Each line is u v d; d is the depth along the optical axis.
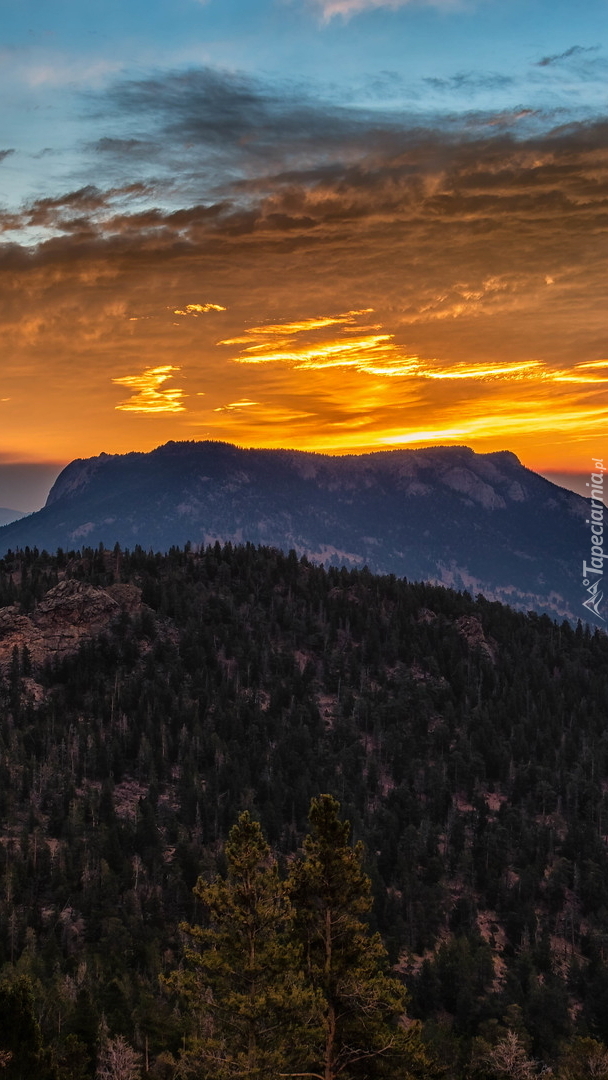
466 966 169.50
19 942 155.25
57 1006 120.12
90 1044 113.88
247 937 65.81
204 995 66.62
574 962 183.75
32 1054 83.69
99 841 186.50
